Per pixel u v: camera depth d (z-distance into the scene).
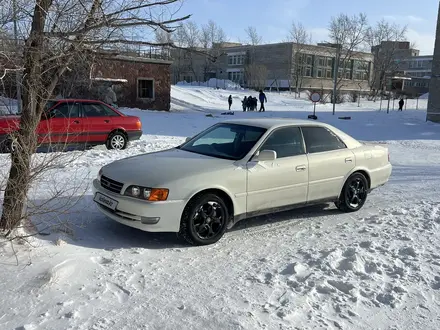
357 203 6.76
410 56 115.81
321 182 6.18
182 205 4.85
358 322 3.43
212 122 25.11
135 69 32.72
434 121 30.16
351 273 4.28
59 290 3.62
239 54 89.62
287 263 4.52
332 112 39.53
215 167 5.21
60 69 4.39
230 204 5.30
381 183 7.18
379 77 85.19
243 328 3.21
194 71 85.56
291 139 6.02
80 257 4.27
